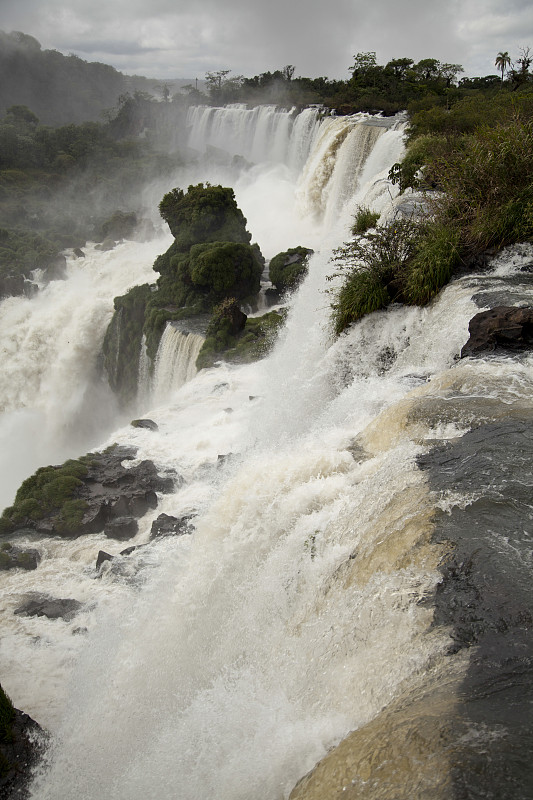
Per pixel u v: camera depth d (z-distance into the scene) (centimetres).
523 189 2011
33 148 10588
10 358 4997
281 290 4131
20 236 7044
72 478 1739
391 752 473
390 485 909
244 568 1051
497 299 1625
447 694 522
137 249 6588
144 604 1155
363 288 1959
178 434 2081
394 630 645
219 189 4456
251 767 628
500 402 1098
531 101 3459
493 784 420
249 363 3003
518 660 548
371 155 4734
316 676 698
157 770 730
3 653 1139
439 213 2123
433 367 1573
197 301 3922
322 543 928
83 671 1069
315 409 1902
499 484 823
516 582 642
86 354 4866
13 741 888
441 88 8162
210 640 972
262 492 1125
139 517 1627
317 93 10150
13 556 1499
